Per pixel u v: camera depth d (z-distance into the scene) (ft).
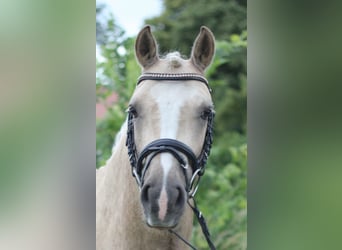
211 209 14.88
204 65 7.20
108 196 7.35
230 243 14.51
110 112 15.08
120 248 6.98
